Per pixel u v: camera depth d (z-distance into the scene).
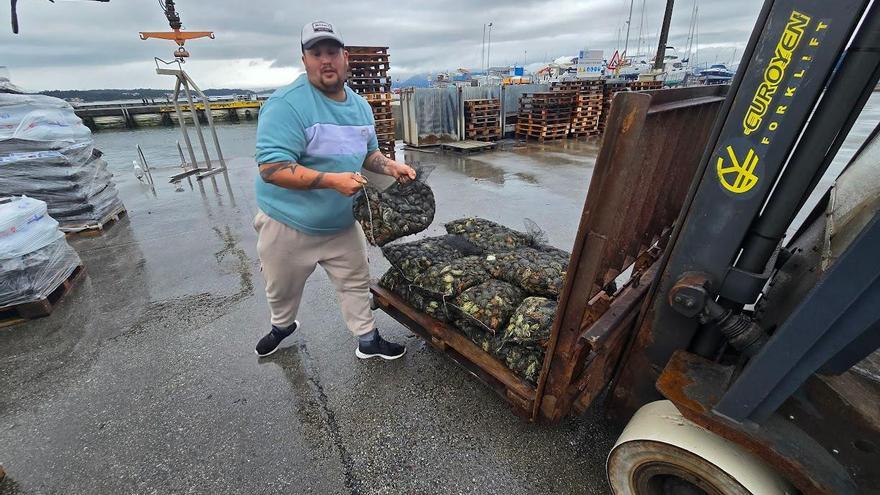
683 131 1.75
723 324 1.31
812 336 1.02
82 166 5.11
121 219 5.62
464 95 10.83
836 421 1.32
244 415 2.21
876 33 0.92
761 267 1.28
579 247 1.32
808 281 1.39
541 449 1.95
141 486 1.83
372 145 2.23
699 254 1.34
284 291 2.38
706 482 1.33
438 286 2.16
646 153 1.29
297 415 2.20
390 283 2.51
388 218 2.03
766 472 1.27
